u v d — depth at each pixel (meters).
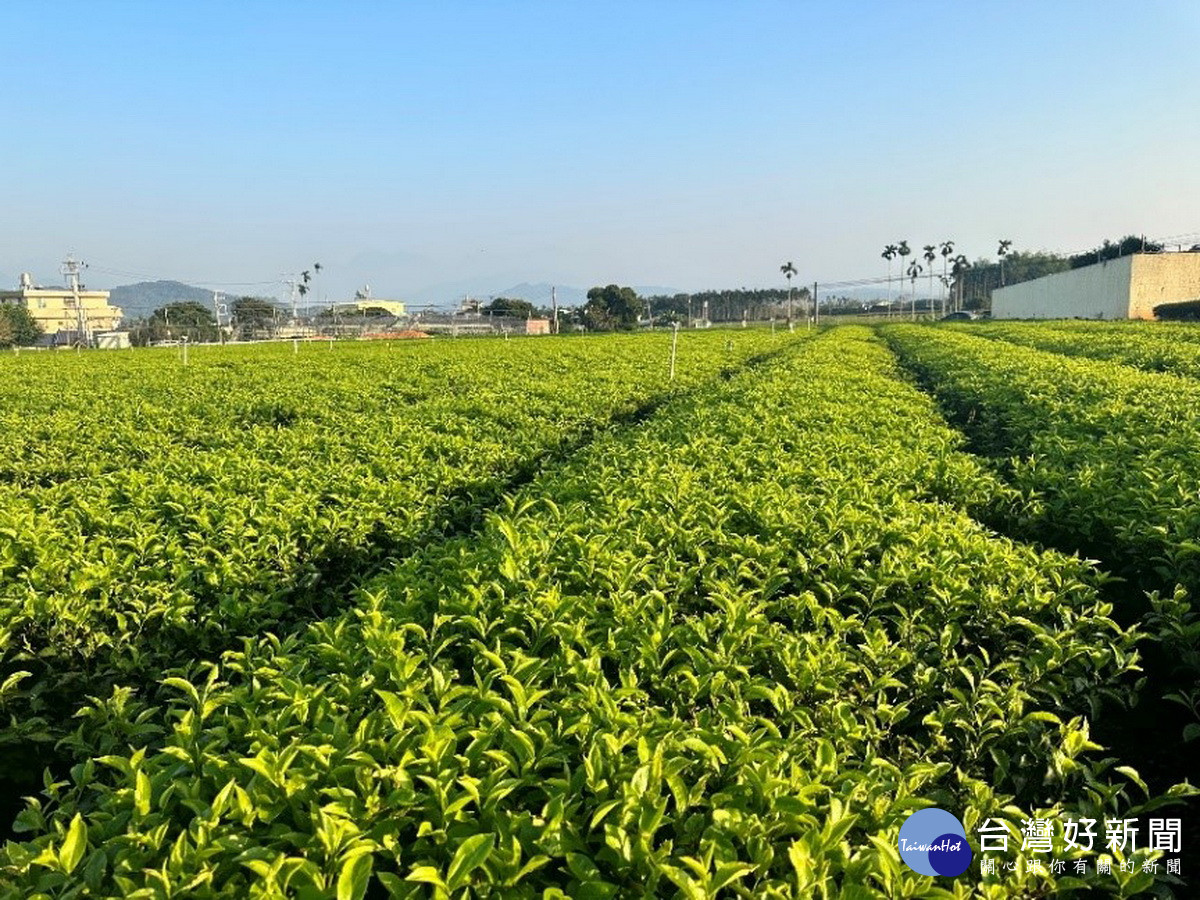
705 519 7.91
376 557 8.52
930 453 11.17
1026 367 21.17
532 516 8.56
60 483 11.88
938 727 4.89
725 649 5.14
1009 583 6.35
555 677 4.84
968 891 3.57
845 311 173.62
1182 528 7.21
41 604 6.30
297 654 5.33
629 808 3.49
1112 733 6.28
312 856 3.44
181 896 3.25
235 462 11.25
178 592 6.53
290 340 88.31
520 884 3.41
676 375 26.05
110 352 57.94
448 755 3.94
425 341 66.06
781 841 3.67
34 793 5.85
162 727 4.93
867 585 6.23
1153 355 24.58
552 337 66.75
